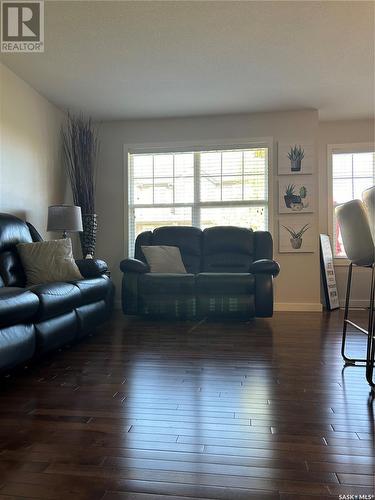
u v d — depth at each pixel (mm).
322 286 5086
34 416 1656
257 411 1699
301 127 4668
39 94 4082
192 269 4441
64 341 2652
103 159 5023
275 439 1446
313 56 3330
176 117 4867
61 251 3209
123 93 4098
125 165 4977
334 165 5234
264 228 4797
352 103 4465
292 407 1740
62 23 2809
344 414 1663
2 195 3430
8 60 3359
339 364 2404
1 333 1979
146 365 2393
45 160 4211
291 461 1292
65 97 4195
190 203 4941
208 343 2971
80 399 1847
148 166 5016
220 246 4441
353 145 5117
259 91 4074
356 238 2135
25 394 1915
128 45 3121
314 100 4352
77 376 2193
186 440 1441
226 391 1941
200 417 1641
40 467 1261
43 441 1436
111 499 1095
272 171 4723
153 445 1404
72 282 2857
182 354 2646
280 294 4707
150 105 4449
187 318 3984
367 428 1531
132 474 1221
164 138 4910
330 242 5152
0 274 2795
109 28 2873
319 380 2102
